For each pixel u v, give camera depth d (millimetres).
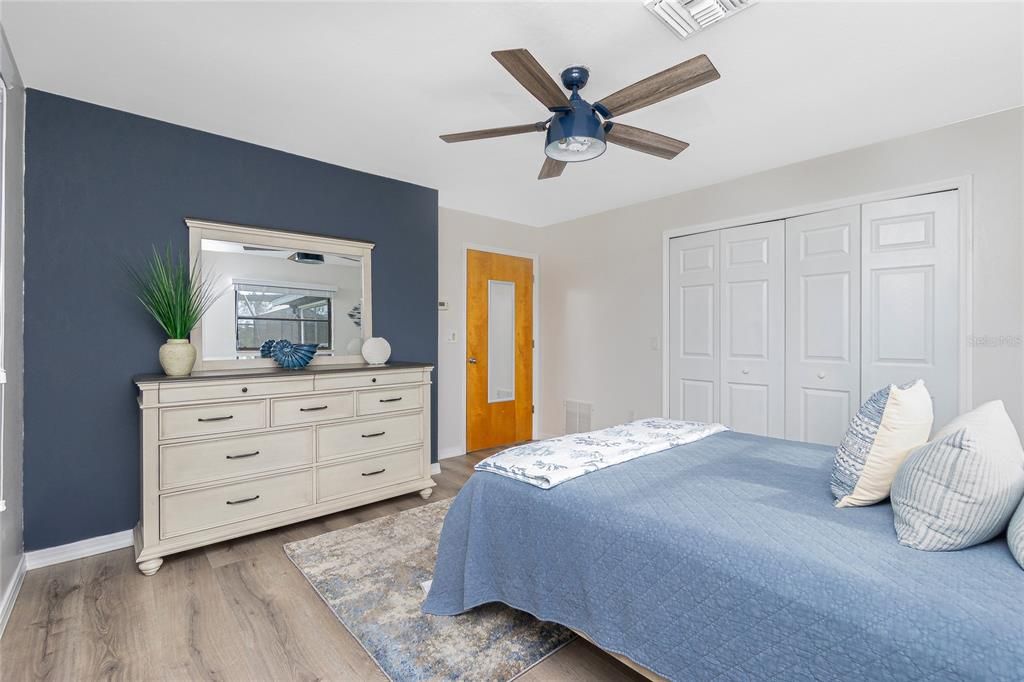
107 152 2506
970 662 826
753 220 3541
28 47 1969
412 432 3301
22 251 2246
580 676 1570
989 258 2596
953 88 2309
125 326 2557
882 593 956
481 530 1813
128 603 1980
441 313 4387
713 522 1306
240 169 2941
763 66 2107
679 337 4023
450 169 3455
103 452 2488
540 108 2518
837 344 3170
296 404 2740
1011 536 1044
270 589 2100
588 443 2184
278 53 2021
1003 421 1300
